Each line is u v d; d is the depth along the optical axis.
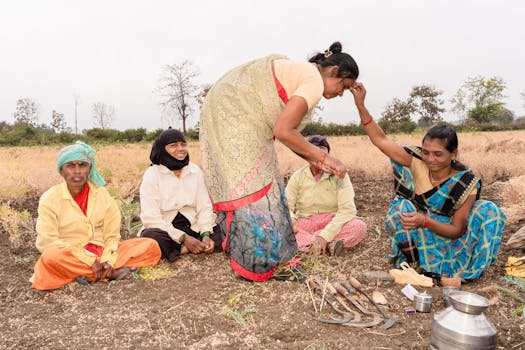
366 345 2.07
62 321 2.41
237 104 2.73
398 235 3.21
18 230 4.29
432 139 2.78
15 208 5.60
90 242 3.26
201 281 3.03
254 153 2.76
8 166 8.51
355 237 3.74
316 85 2.48
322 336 2.18
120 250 3.21
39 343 2.14
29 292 2.89
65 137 35.12
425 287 2.87
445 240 3.08
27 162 9.71
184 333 2.22
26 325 2.37
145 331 2.24
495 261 3.05
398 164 3.10
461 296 1.97
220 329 2.26
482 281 2.95
